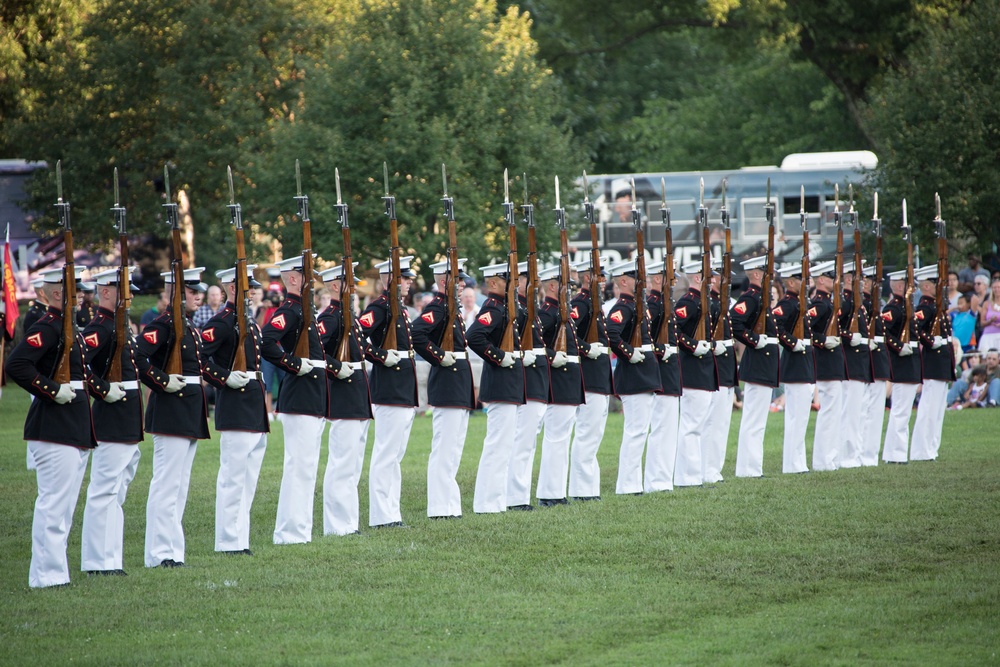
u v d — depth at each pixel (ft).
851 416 104.47
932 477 93.20
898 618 55.21
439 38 164.35
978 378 138.41
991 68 168.04
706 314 93.71
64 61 198.49
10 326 104.22
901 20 213.46
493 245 165.07
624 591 60.44
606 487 94.63
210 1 193.06
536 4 285.84
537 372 84.48
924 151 164.25
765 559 66.39
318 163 160.86
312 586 62.08
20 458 112.37
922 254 178.91
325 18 200.54
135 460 67.82
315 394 74.23
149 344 66.69
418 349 79.00
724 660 49.70
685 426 94.22
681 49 344.69
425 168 156.66
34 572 62.85
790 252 187.11
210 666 49.24
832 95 266.36
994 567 64.13
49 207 197.98
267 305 141.49
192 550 72.54
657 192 189.47
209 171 191.21
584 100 301.84
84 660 49.90
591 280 86.94
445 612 57.00
